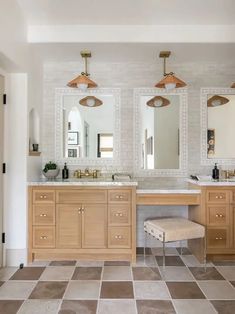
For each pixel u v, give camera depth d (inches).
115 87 138.6
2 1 90.5
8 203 114.3
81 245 116.2
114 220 115.9
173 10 102.7
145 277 102.3
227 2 97.5
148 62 137.6
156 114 138.6
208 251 116.0
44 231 116.3
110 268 110.5
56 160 138.4
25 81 114.7
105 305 83.0
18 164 114.5
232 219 116.6
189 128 139.4
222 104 139.4
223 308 81.4
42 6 101.5
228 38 113.4
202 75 138.7
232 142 139.9
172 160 139.3
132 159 138.8
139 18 108.3
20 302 84.8
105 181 119.2
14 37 100.3
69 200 116.1
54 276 103.0
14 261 113.8
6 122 113.7
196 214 122.6
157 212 137.5
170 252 130.0
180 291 91.7
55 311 79.7
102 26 113.8
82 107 138.6
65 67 138.5
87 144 138.7
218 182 116.7
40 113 133.6
